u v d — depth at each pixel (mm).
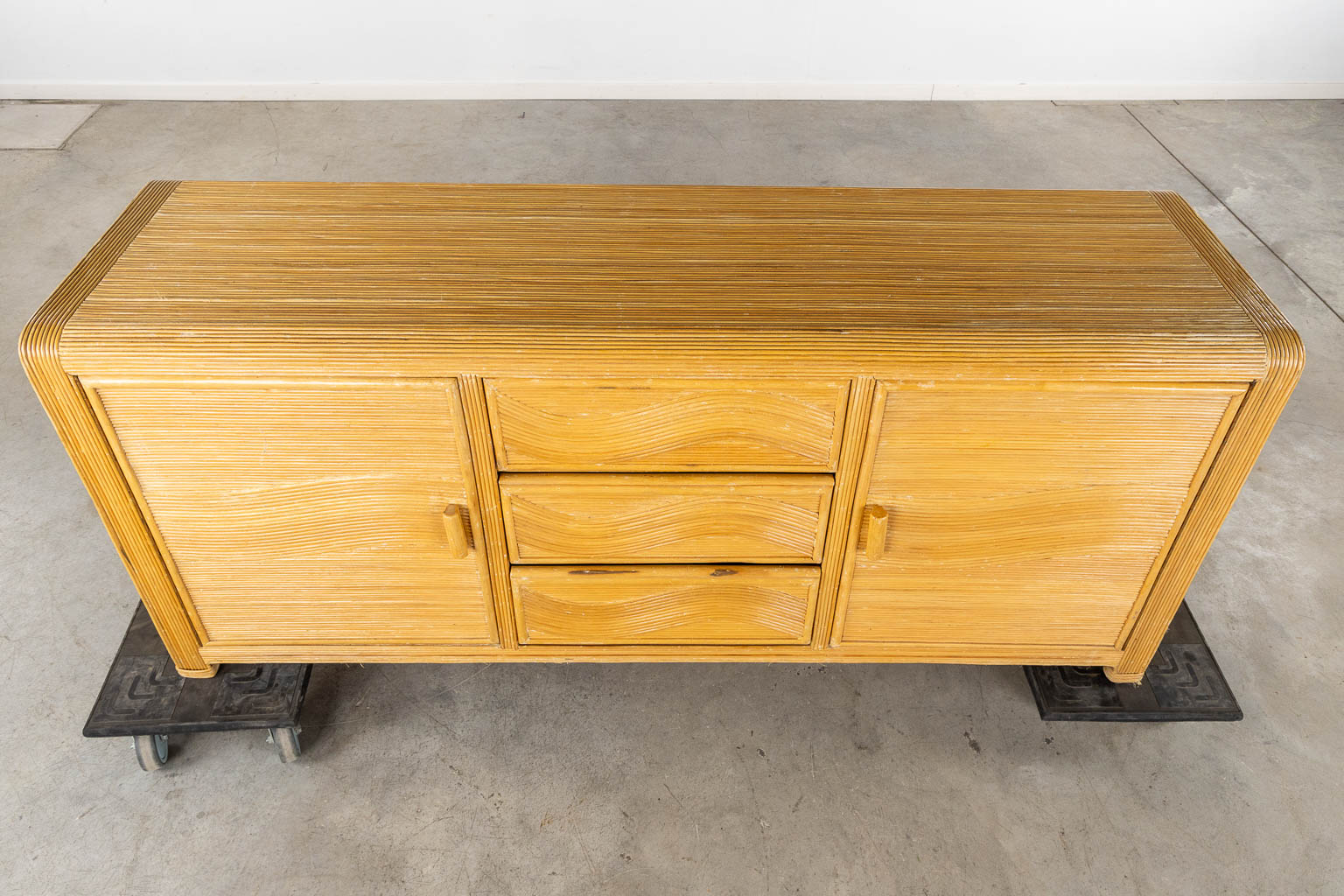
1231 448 1358
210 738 1716
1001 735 1741
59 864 1524
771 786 1654
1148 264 1449
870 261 1442
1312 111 4023
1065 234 1526
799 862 1547
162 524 1445
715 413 1323
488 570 1521
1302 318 2764
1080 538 1480
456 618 1600
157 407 1300
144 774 1652
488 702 1781
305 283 1362
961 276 1408
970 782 1664
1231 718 1675
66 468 2248
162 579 1515
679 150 3637
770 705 1784
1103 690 1711
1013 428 1338
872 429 1331
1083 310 1334
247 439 1341
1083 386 1280
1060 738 1736
